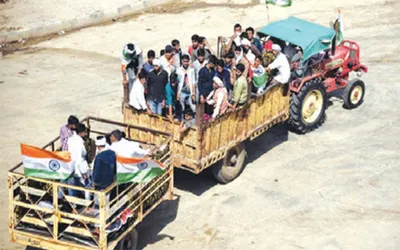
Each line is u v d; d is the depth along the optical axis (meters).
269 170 14.19
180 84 12.81
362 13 23.70
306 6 24.44
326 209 12.83
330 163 14.48
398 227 12.28
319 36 15.34
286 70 13.94
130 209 10.66
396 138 15.57
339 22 16.58
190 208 12.81
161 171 10.78
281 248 11.66
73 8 23.64
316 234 12.07
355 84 16.86
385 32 22.06
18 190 10.50
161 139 12.46
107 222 10.07
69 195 10.55
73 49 20.77
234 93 12.73
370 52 20.52
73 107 16.86
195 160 12.28
